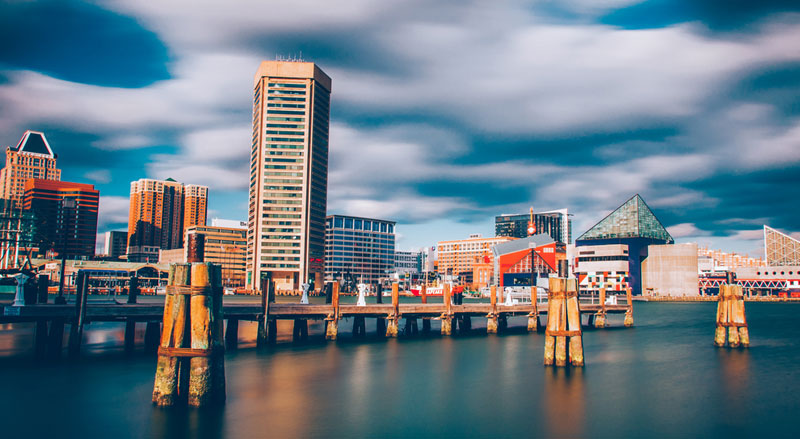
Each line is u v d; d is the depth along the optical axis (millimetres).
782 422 31562
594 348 63156
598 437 28688
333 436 28109
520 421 31219
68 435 27312
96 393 35562
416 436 28406
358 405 34125
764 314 145750
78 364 45969
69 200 57281
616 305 98250
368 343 64000
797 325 102250
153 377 40719
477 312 77438
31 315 46469
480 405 34531
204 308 29297
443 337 71938
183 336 29406
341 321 99188
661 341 70938
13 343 59250
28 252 111250
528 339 69688
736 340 63156
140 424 28875
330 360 50750
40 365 45500
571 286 46625
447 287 75188
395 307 69500
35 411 31312
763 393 38594
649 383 41438
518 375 43812
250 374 43406
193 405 29219
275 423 29969
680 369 47781
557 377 43188
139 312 51156
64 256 56625
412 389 38781
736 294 63719
